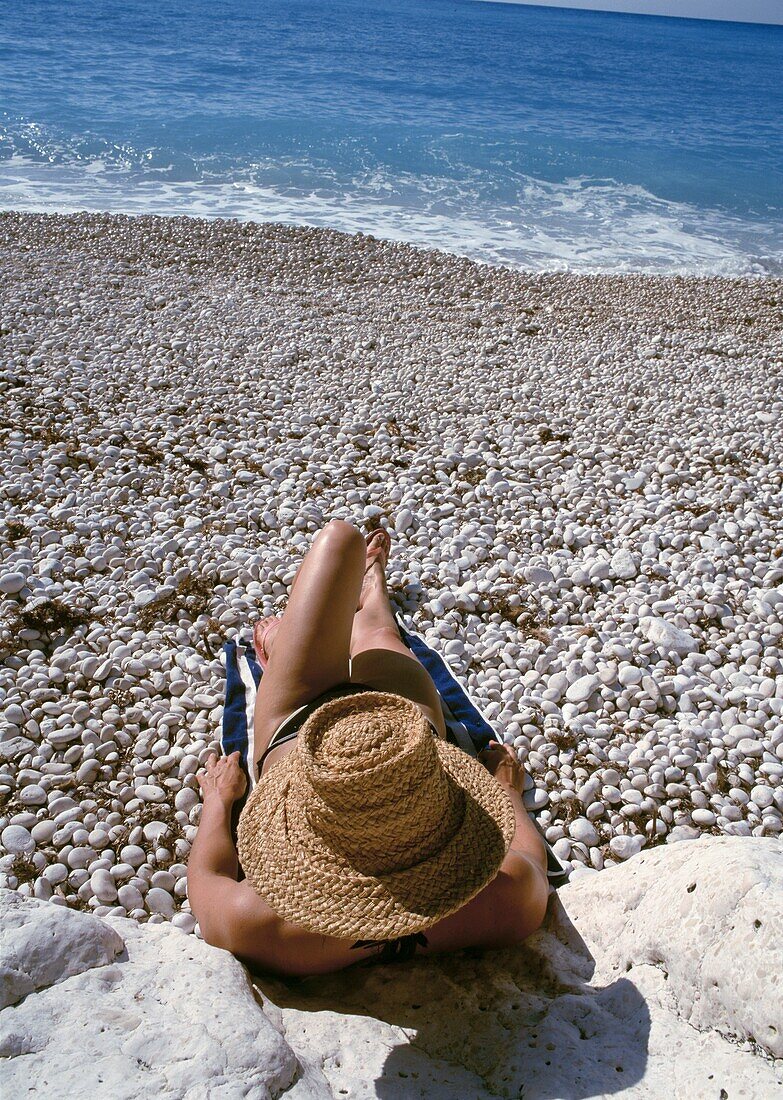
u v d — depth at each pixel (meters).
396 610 4.45
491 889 2.23
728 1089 1.65
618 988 2.04
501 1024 2.05
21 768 3.34
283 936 2.16
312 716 2.04
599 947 2.29
